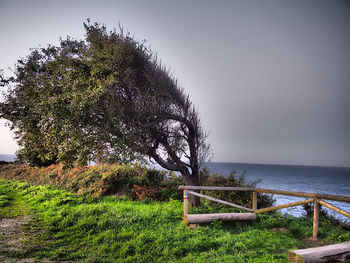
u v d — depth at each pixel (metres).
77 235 6.09
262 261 4.50
